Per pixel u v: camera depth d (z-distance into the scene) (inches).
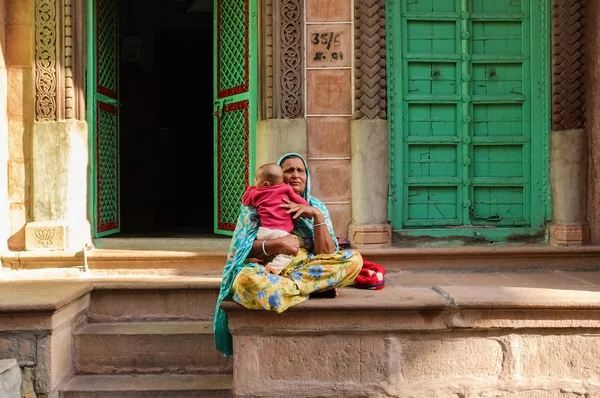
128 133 340.2
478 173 209.9
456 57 206.8
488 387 143.2
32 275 185.8
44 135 196.2
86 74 205.6
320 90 199.3
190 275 189.3
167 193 380.8
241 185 212.5
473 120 209.5
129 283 170.7
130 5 333.4
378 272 159.6
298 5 197.8
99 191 215.0
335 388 141.6
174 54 390.3
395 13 204.4
